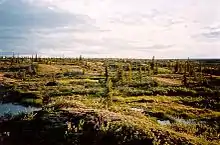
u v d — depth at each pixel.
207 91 75.19
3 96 78.00
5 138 35.34
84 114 36.41
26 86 89.94
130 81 94.31
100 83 93.69
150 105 58.12
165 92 75.88
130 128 31.30
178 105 60.06
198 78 102.94
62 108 40.66
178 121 46.38
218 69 139.12
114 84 90.38
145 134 30.00
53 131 34.16
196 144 29.14
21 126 37.62
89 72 141.00
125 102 61.41
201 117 49.56
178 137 30.45
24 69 144.12
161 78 109.62
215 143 30.92
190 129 38.06
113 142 30.11
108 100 55.78
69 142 31.55
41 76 123.19
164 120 46.72
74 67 160.88
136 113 44.06
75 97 65.81
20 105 66.31
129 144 29.20
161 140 29.47
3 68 148.62
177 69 134.62
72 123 34.59
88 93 74.69
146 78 104.69
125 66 174.25
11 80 108.00
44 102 65.50
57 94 74.62
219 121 46.06
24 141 34.31
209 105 61.12
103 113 36.56
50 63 169.75
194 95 73.19
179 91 76.19
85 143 31.08
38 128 36.03
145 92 75.62
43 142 33.28
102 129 31.64
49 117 37.38
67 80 104.88
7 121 40.25
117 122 32.94
